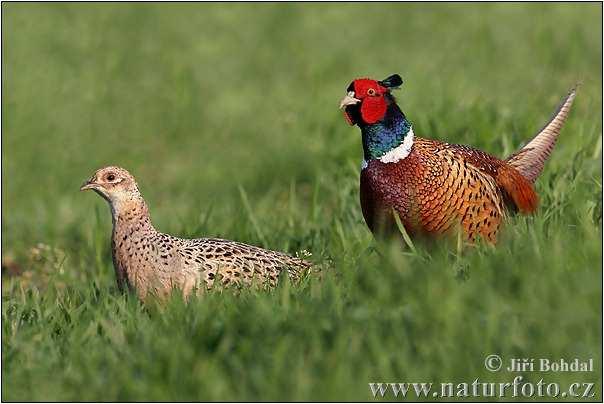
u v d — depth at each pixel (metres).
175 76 36.41
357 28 40.59
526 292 12.20
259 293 13.52
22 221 24.77
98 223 19.16
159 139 32.00
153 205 25.94
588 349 11.47
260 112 33.03
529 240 13.52
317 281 13.59
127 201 14.57
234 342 11.97
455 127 21.00
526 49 34.56
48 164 30.25
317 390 10.97
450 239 14.70
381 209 14.97
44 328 13.51
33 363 12.43
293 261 14.94
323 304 12.52
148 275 14.41
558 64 32.47
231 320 12.27
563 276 12.38
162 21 43.00
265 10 44.19
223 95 34.81
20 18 42.59
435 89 26.84
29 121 32.97
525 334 11.70
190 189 27.36
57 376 12.03
